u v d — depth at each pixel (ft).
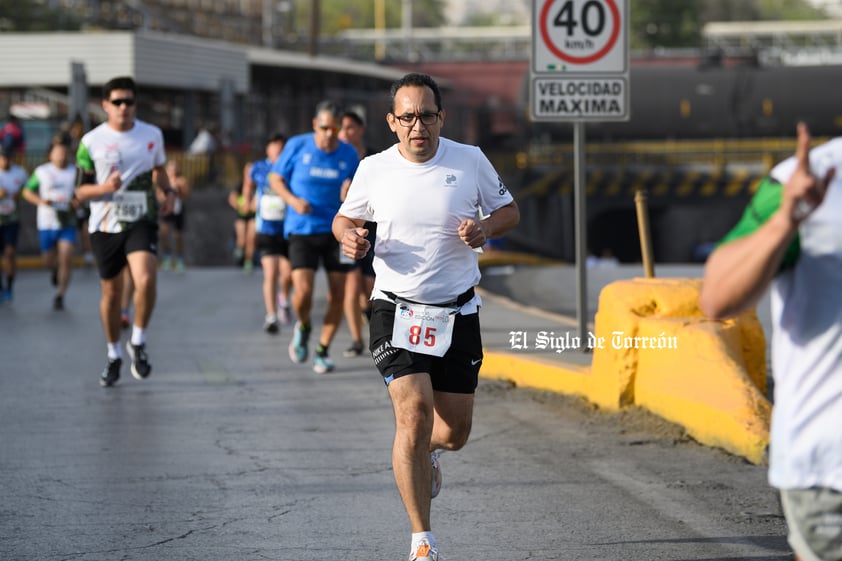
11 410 89.10
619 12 99.45
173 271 228.84
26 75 360.48
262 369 108.06
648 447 74.59
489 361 99.66
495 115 526.57
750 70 455.63
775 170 32.30
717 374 75.20
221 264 308.81
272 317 133.39
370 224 108.99
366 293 115.85
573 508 61.57
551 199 488.44
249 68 430.61
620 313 82.33
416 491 50.03
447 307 52.49
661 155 465.47
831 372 32.12
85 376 104.83
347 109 110.52
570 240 504.43
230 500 63.62
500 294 188.55
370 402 92.07
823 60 579.07
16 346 124.06
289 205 101.35
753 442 70.13
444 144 53.26
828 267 31.91
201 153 313.94
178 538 56.85
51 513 61.26
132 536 57.21
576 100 99.71
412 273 52.39
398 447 50.75
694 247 557.33
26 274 227.40
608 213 558.56
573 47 99.40
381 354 52.42
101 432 81.15
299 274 103.40
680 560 53.01
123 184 94.48
